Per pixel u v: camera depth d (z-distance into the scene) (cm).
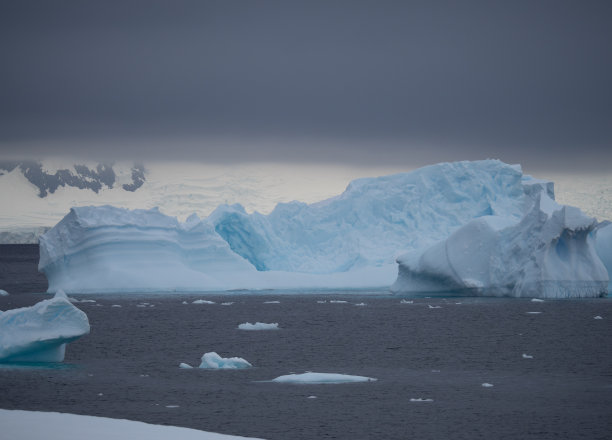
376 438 2856
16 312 4384
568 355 5038
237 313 8125
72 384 3875
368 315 7788
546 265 8450
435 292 9369
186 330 6619
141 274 9688
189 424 3048
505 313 7731
